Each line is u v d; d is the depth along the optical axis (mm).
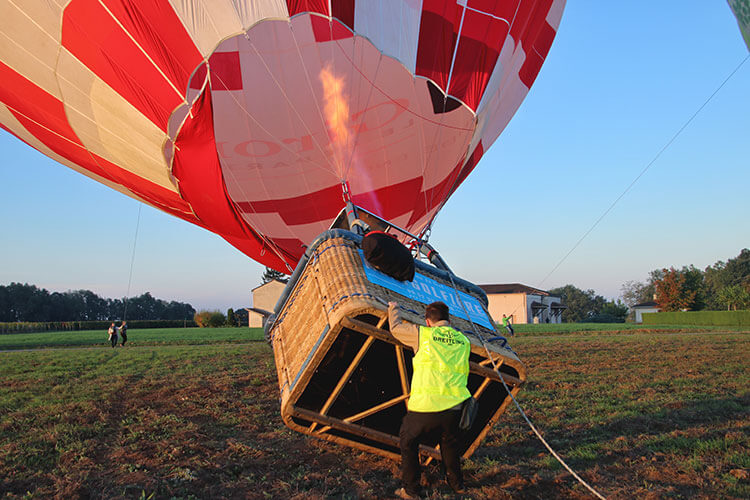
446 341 3930
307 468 4645
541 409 6809
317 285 4641
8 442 5398
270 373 10781
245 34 7445
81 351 18375
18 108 9016
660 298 68875
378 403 4570
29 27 7469
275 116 9422
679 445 5008
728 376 9266
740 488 3904
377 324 4219
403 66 8547
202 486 4203
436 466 4695
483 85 9141
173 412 6918
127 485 4176
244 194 10430
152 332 37406
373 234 4527
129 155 9094
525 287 60406
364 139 9883
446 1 8266
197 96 7938
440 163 10711
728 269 99062
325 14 7527
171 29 7285
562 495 3945
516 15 8961
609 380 9039
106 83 7902
